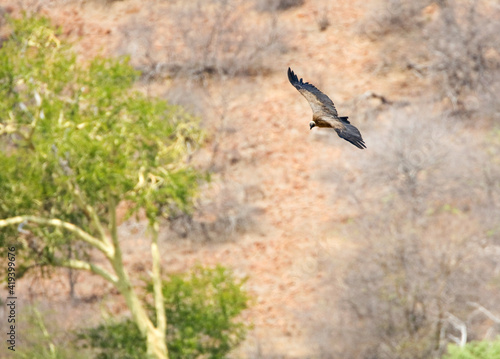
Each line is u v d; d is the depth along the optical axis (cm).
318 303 4272
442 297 3800
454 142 5075
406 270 3844
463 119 5603
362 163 4997
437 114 5500
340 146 5569
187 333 3538
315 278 4762
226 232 5197
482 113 5547
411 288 3812
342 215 5088
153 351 3488
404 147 4884
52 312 3706
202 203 5275
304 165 5553
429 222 4366
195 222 5209
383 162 4894
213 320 3622
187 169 3616
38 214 3588
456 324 3769
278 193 5406
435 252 3869
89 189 3325
